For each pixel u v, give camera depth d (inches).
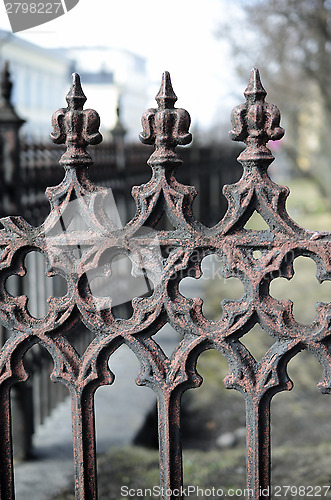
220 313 266.4
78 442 57.1
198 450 155.3
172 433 55.2
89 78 1637.6
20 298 56.6
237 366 53.1
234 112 51.1
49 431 146.6
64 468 128.4
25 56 1229.1
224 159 581.6
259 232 51.8
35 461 131.8
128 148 249.0
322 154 586.9
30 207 139.9
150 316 53.9
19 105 1234.6
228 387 53.6
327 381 52.2
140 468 132.0
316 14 437.7
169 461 55.6
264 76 560.1
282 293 310.5
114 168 226.5
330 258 50.7
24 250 55.7
